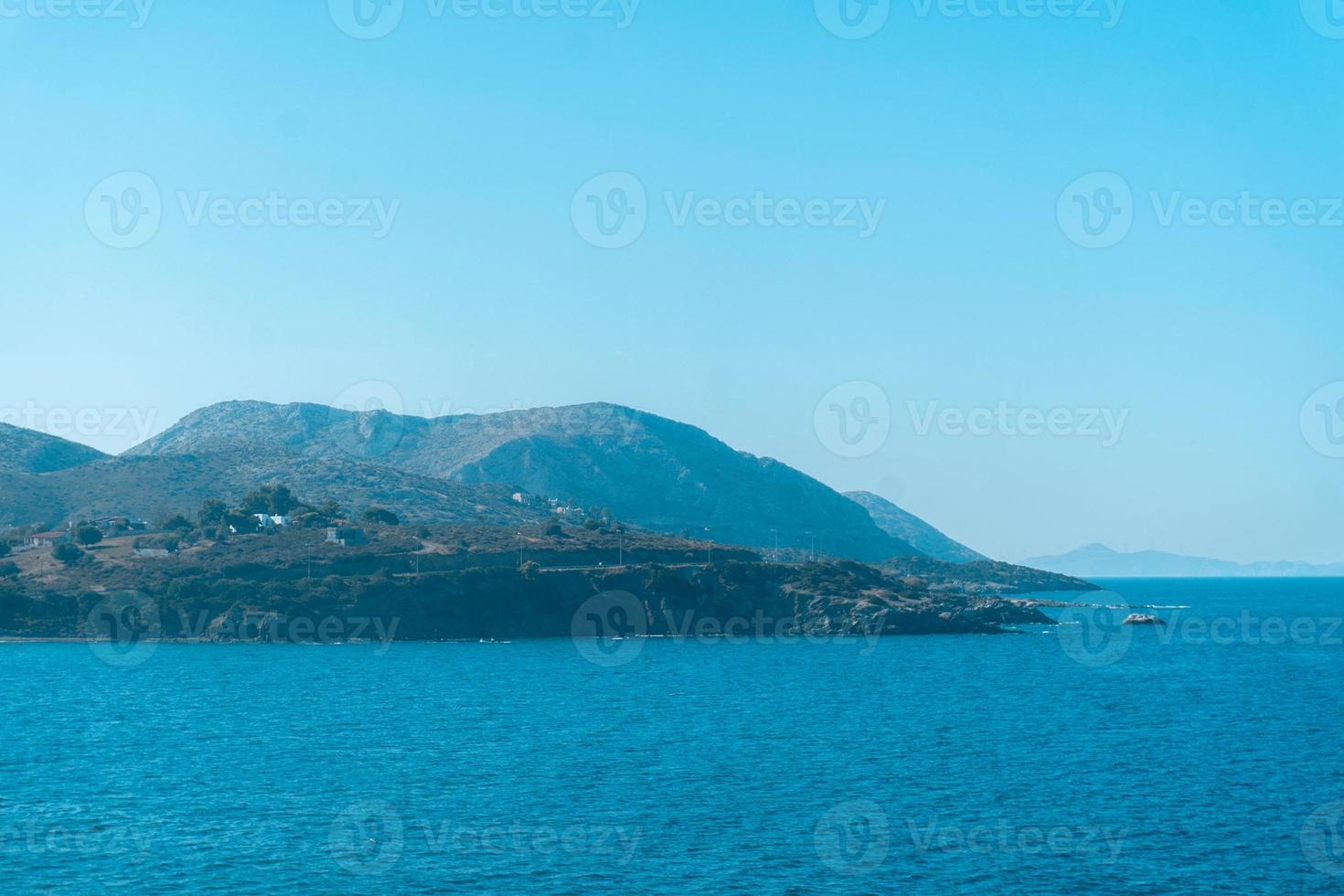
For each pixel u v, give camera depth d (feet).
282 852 193.36
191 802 228.84
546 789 239.71
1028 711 368.48
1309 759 280.72
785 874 182.70
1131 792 240.53
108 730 323.98
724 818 215.31
